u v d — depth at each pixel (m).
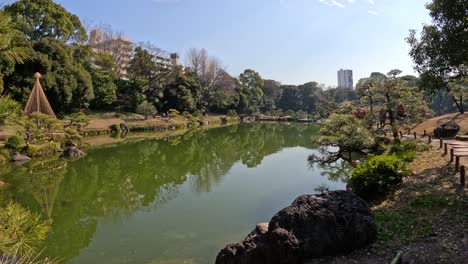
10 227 2.18
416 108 13.94
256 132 33.53
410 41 8.34
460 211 5.33
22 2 29.34
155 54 43.53
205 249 6.28
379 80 14.59
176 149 20.81
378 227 5.22
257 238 4.54
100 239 6.80
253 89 62.41
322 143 11.53
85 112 33.28
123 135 27.59
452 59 7.14
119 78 39.28
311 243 4.32
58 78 26.69
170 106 42.94
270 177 12.56
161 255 6.04
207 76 50.72
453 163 8.39
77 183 11.66
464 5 6.66
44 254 6.05
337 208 4.71
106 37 41.56
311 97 63.00
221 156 18.31
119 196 10.16
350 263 4.16
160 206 9.11
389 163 7.51
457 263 3.88
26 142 16.08
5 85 23.81
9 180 11.67
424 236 4.69
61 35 33.25
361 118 15.14
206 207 8.95
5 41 2.16
